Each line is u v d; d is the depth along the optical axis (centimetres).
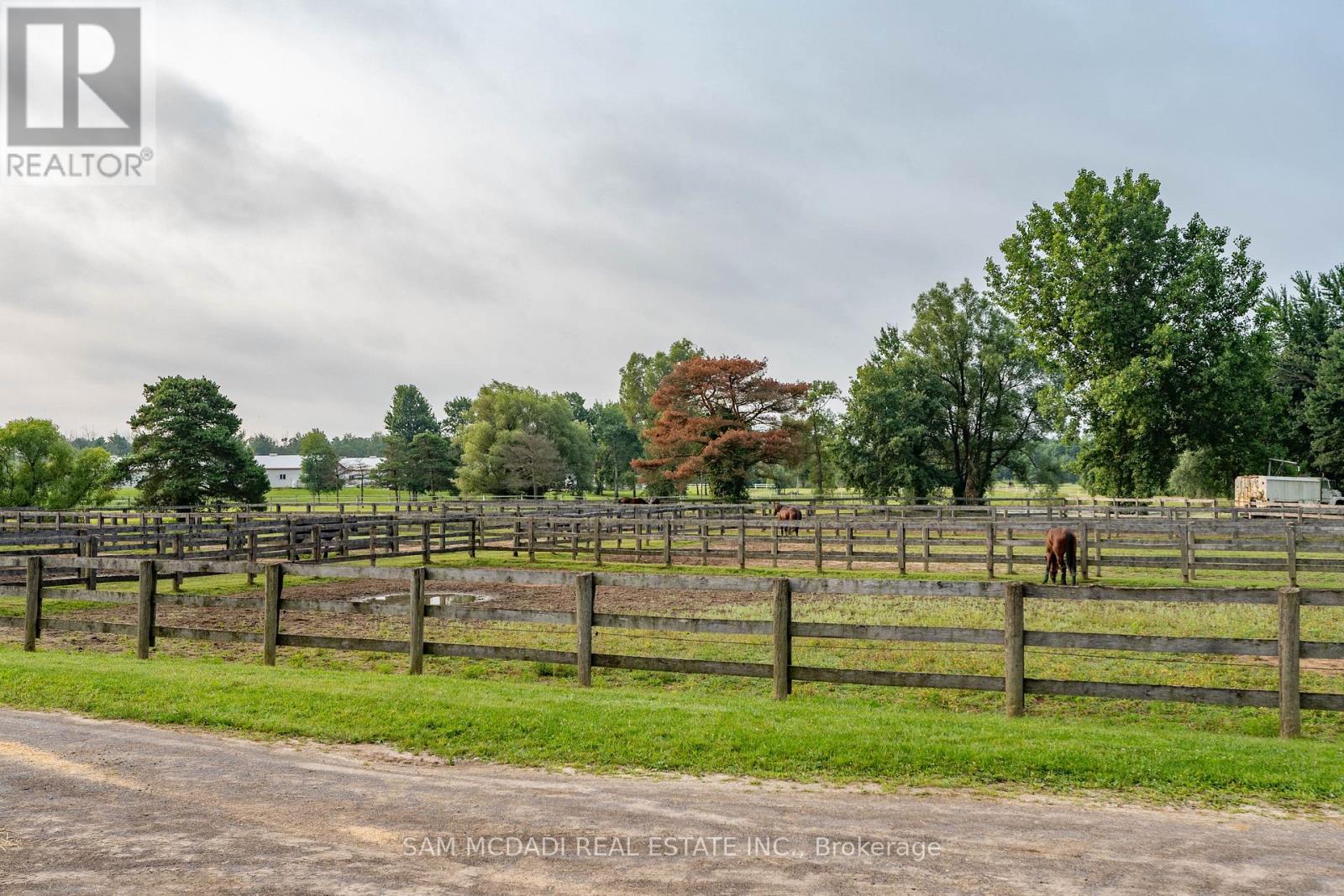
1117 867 444
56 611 1564
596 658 857
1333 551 1930
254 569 983
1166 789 570
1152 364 4103
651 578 845
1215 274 4284
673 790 564
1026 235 4778
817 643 1183
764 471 5772
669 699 808
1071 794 565
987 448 6044
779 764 614
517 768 611
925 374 5578
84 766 602
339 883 418
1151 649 729
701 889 413
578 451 8850
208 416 5506
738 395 5475
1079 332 4438
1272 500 4019
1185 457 4969
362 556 2377
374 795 548
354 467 13938
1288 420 5219
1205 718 837
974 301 5841
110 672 887
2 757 621
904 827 500
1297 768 606
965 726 715
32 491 4688
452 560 2461
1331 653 695
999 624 1319
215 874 427
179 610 1548
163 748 646
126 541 2181
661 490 6906
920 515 3381
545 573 880
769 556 2198
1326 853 465
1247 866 446
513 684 871
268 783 569
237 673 902
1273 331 6097
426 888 413
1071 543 1741
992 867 443
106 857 448
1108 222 4359
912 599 1603
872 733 680
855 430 5469
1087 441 4725
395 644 922
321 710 739
